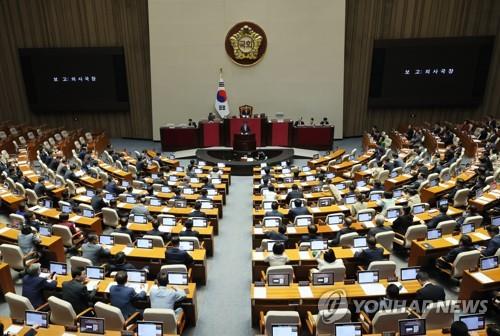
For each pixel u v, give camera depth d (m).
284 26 22.92
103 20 23.70
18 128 24.02
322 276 7.30
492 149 17.86
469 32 23.00
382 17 23.06
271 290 7.14
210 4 22.75
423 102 23.77
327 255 7.47
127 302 6.79
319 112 24.00
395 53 23.17
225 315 8.09
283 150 21.52
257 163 18.88
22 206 11.20
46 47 24.20
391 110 24.94
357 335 5.87
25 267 8.84
